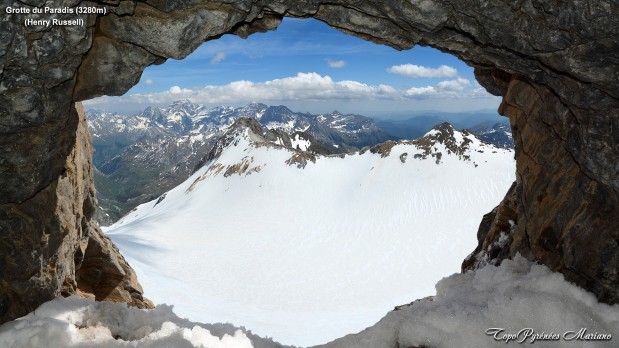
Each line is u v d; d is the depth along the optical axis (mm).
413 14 6852
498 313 7801
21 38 5504
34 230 8008
